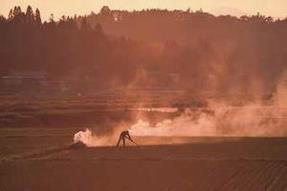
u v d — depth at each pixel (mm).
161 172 199750
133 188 174250
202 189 170375
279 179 183625
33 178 192625
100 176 194250
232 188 170875
